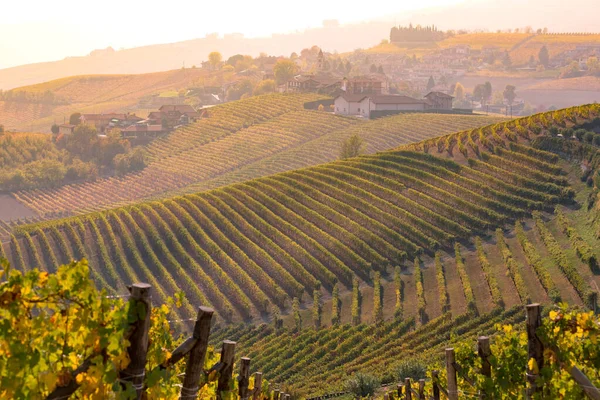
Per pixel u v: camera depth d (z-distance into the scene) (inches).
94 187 6663.4
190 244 3307.1
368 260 2925.7
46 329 232.5
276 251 3095.5
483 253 2696.9
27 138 7637.8
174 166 7066.9
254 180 3880.4
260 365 2244.1
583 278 2236.7
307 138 7244.1
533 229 2827.3
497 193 3139.8
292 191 3595.0
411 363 1669.5
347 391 1608.0
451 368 474.3
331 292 2783.0
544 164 3282.5
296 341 2381.9
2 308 225.8
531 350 367.9
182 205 3654.0
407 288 2662.4
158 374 261.4
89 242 3516.2
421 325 2372.0
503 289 2417.6
